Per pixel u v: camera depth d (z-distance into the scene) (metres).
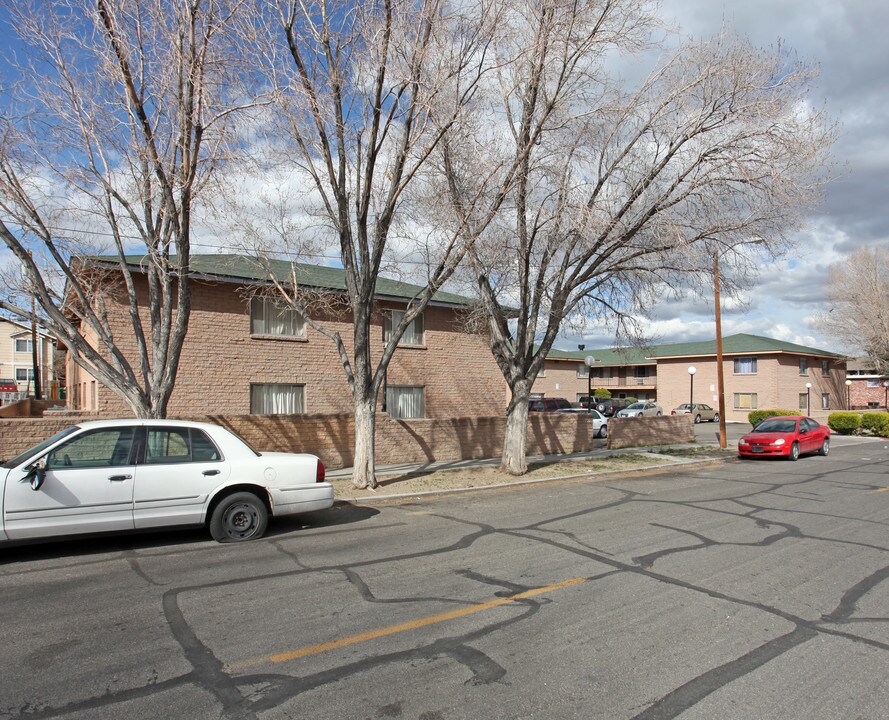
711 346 50.25
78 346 9.79
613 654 4.40
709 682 3.98
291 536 8.23
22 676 4.06
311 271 19.53
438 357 20.88
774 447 19.80
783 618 5.13
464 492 12.75
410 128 11.54
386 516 9.83
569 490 13.01
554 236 13.34
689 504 10.91
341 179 11.56
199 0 9.48
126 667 4.18
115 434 7.34
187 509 7.49
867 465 18.25
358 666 4.19
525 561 6.91
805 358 48.12
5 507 6.55
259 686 3.91
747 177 12.74
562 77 12.27
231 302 17.06
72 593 5.78
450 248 12.06
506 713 3.59
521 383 14.91
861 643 4.62
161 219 10.45
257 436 14.46
